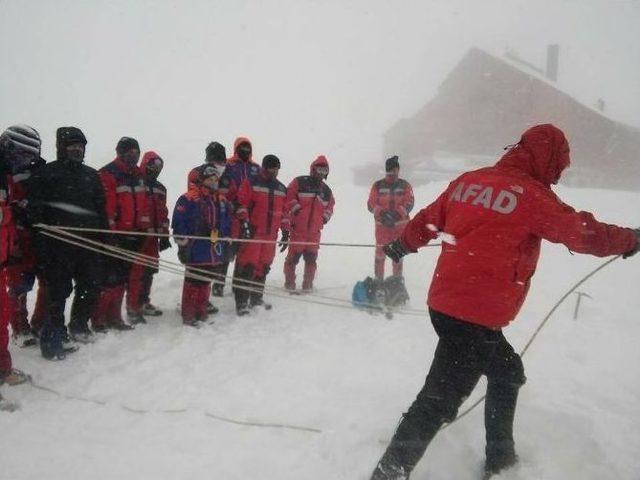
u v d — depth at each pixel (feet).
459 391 7.69
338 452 9.07
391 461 7.60
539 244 7.83
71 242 12.57
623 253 7.68
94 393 11.25
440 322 7.80
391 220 22.02
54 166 12.98
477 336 7.56
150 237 16.44
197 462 8.68
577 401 11.60
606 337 16.51
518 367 8.54
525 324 17.60
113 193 15.23
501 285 7.50
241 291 17.90
